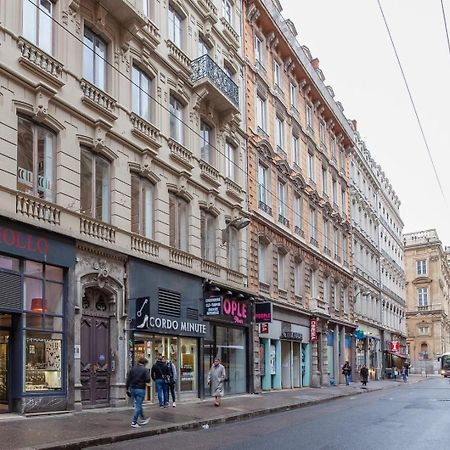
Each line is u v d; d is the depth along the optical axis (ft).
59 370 53.83
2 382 50.03
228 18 97.14
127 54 67.05
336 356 140.05
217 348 83.51
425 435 45.93
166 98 74.59
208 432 48.70
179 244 76.07
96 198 61.11
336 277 144.25
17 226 49.85
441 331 300.61
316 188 134.10
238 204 91.97
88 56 61.52
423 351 302.25
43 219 52.60
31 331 51.26
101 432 43.32
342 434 46.55
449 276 374.22
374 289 192.65
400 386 147.13
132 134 66.49
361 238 176.14
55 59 55.36
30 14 53.98
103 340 60.64
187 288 75.31
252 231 96.89
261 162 103.40
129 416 54.03
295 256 116.26
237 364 89.30
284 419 59.52
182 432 48.83
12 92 50.88
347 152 165.99
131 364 62.95
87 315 58.75
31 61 52.37
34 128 53.57
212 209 84.12
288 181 115.34
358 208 176.35
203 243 82.48
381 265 207.00
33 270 52.01
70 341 54.75
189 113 80.33
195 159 80.69
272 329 102.27
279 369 104.47
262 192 104.01
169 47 76.13
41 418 49.16
